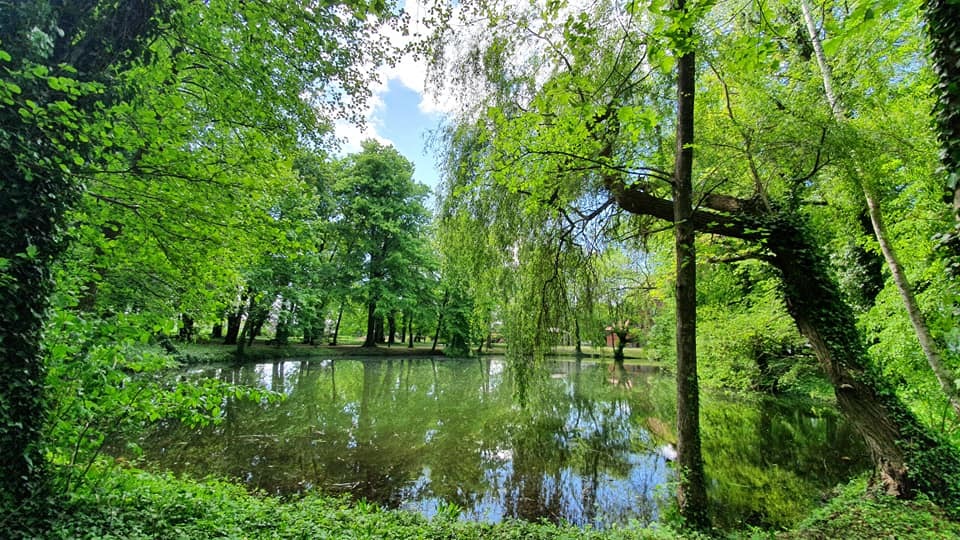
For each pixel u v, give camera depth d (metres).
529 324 7.31
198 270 5.52
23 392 3.04
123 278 5.82
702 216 6.04
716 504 6.08
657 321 19.31
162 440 8.29
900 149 4.89
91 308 5.55
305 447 8.46
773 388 14.30
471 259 7.70
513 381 7.74
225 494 4.48
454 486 6.90
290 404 12.24
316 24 5.60
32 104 2.61
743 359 13.28
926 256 6.03
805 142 4.85
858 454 8.20
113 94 3.41
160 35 4.13
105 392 3.58
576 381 19.39
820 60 5.57
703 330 13.23
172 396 3.89
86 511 3.21
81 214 4.01
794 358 12.66
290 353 23.30
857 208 6.32
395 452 8.41
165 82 4.82
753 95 5.55
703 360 14.56
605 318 8.09
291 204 9.78
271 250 5.45
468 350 29.19
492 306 8.27
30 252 2.82
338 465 7.59
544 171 5.22
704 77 6.40
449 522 4.57
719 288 13.45
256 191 5.12
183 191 4.38
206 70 5.87
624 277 9.79
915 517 4.36
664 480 7.19
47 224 3.15
